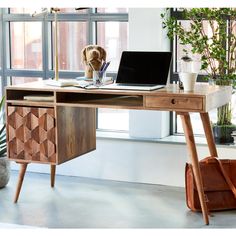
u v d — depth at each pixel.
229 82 4.90
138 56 4.61
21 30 5.84
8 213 4.41
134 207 4.56
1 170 5.00
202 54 5.01
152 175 5.18
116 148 5.27
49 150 4.53
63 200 4.73
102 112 5.62
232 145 4.94
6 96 4.62
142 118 5.24
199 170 4.23
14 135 4.62
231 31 5.01
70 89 4.39
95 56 4.79
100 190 5.00
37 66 5.83
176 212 4.44
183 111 4.13
